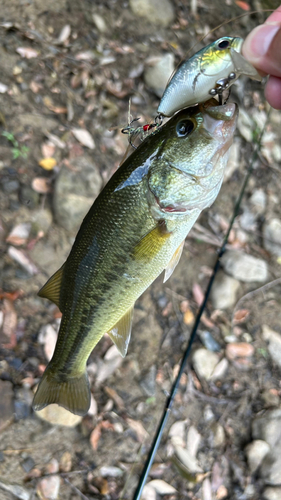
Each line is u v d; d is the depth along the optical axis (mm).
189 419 568
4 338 508
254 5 962
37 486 470
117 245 296
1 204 556
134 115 703
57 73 666
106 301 313
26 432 480
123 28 775
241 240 716
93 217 300
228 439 574
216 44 255
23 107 617
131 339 581
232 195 739
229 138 288
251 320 663
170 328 611
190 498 526
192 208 305
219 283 663
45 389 342
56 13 713
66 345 335
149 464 429
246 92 832
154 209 296
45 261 559
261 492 550
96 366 543
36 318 533
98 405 532
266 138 818
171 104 262
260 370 630
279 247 729
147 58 749
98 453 510
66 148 621
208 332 628
